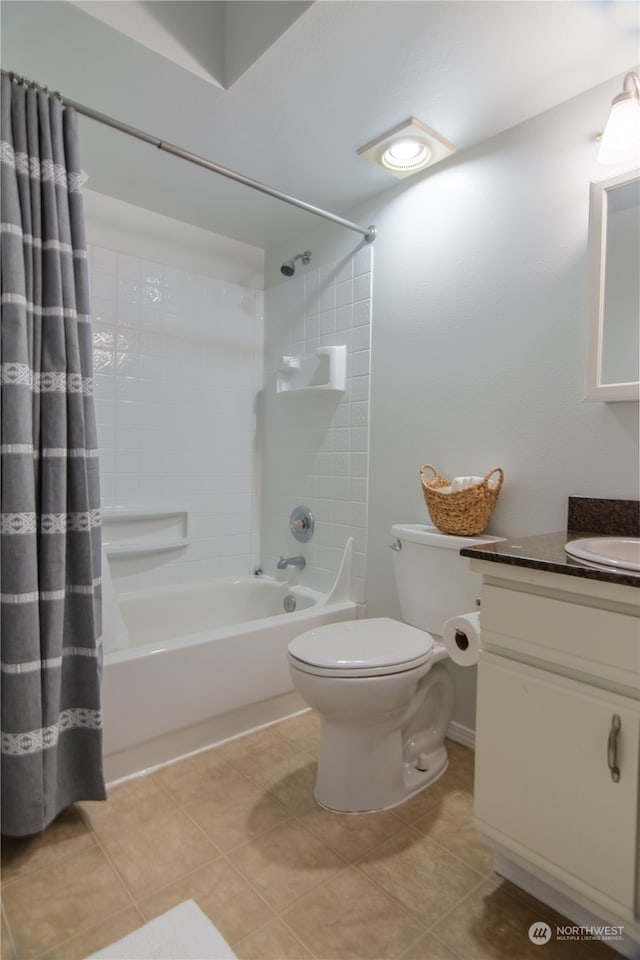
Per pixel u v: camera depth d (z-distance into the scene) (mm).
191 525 2543
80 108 1348
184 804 1468
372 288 2154
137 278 2332
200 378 2559
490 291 1721
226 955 1010
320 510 2412
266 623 1910
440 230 1882
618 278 1395
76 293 1353
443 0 1193
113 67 1432
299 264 2545
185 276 2484
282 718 1979
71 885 1176
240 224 2451
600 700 960
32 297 1265
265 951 1020
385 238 2100
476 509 1617
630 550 1232
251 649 1836
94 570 1385
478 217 1757
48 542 1281
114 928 1066
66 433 1317
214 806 1460
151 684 1604
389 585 2094
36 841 1315
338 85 1487
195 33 1456
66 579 1354
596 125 1457
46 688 1274
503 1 1194
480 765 1152
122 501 2318
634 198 1369
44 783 1270
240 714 1859
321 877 1204
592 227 1424
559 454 1539
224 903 1130
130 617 2287
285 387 2576
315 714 2025
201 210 2320
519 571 1072
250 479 2762
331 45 1334
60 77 1473
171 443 2469
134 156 1894
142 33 1358
